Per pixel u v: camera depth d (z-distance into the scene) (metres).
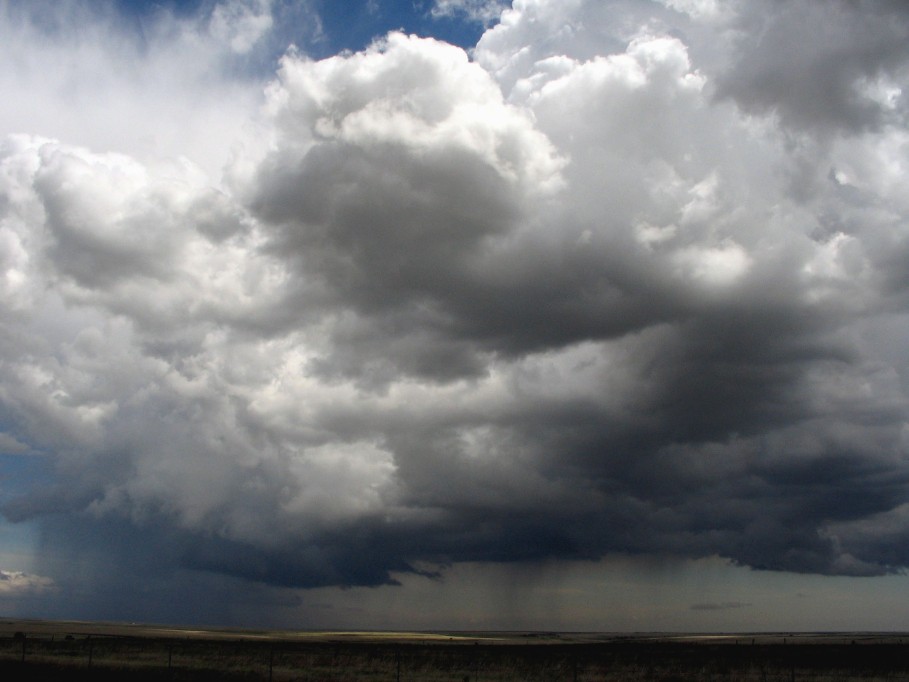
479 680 54.31
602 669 61.41
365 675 58.09
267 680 52.75
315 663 70.00
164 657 76.25
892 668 59.72
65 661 66.19
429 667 65.75
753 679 52.69
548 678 55.50
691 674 56.22
